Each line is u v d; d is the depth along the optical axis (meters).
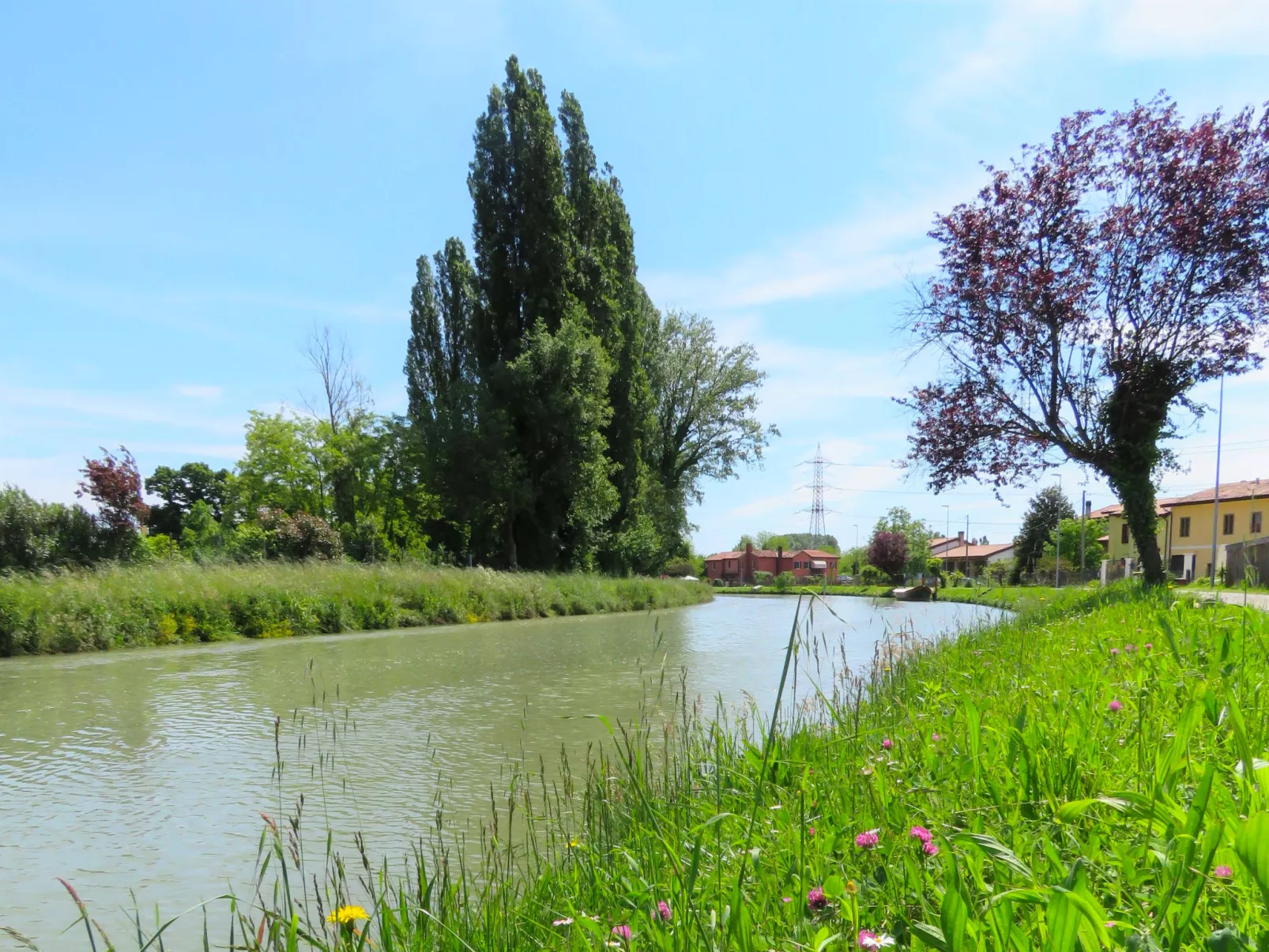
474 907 2.90
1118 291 16.09
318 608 18.50
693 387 48.38
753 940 1.77
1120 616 8.24
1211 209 15.22
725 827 2.84
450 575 23.95
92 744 7.14
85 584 15.45
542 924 2.48
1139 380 16.08
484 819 4.87
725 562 103.00
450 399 33.84
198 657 13.42
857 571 83.94
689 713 7.91
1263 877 1.24
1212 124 15.22
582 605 26.89
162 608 15.59
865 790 2.87
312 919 3.52
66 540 23.52
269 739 7.27
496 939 2.42
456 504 33.53
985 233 16.39
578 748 6.64
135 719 8.24
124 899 3.92
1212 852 1.47
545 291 35.12
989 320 16.56
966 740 3.17
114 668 11.94
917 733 3.76
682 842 2.68
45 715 8.45
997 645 7.80
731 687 9.57
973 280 16.55
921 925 1.51
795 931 1.80
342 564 24.27
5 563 21.86
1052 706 3.66
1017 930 1.48
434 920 2.48
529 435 34.38
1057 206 16.09
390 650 14.59
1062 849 2.10
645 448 42.44
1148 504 16.27
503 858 4.11
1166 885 1.60
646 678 10.77
